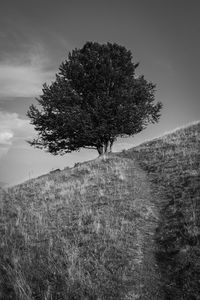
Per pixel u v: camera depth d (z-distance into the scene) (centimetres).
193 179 1350
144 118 3014
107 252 858
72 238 971
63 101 2853
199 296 653
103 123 2788
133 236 955
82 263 816
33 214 1235
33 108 2958
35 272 783
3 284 741
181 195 1224
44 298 681
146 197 1341
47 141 3089
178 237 891
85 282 724
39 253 881
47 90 2898
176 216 1043
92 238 948
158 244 905
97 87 2903
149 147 2467
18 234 1038
